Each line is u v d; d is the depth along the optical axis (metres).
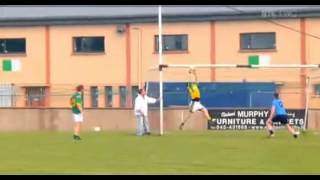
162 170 55.50
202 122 109.75
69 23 157.00
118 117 112.56
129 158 64.50
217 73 150.88
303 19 148.00
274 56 148.88
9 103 138.75
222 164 59.84
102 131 105.75
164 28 152.88
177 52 152.12
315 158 64.38
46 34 158.25
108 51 155.38
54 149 73.12
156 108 112.69
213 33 151.38
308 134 95.88
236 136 91.12
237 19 150.38
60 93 145.25
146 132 94.31
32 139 86.94
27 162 61.03
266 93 124.31
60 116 113.94
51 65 157.88
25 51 159.12
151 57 153.38
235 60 150.62
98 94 145.62
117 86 146.75
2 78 159.50
